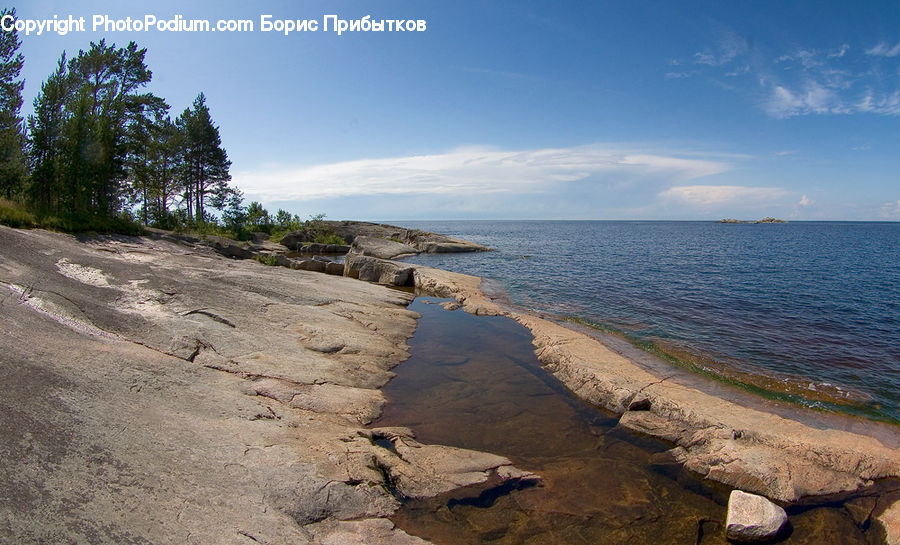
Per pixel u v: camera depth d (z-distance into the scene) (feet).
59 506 20.08
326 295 67.41
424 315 72.59
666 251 203.00
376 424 36.06
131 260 67.00
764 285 103.09
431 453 31.22
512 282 108.27
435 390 43.47
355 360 47.14
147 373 33.24
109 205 113.39
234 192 193.36
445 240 213.25
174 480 23.38
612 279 113.50
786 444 32.01
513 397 42.47
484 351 55.36
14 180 98.27
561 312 76.02
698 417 35.70
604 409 40.42
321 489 25.08
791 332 63.93
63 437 24.21
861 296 89.71
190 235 131.54
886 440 34.14
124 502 21.25
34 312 37.99
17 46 105.09
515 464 31.09
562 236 382.83
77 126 94.94
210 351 41.14
